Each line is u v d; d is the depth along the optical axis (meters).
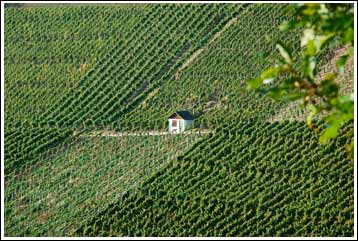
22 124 190.50
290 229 136.00
